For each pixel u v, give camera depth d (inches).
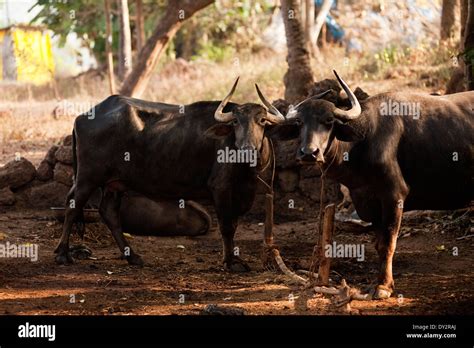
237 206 350.0
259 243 409.7
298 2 630.5
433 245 380.5
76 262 361.1
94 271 345.4
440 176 313.3
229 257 348.5
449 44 778.8
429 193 317.7
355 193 319.0
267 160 339.9
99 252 388.8
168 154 350.3
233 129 333.1
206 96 817.5
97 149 354.3
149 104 362.3
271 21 1142.3
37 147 655.8
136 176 355.6
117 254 384.2
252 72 880.3
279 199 471.8
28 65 1122.7
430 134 310.8
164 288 316.8
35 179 477.1
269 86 812.0
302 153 286.4
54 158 474.6
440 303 289.0
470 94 326.3
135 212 414.6
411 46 882.8
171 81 935.7
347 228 417.1
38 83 1112.2
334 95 320.8
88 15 1090.1
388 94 316.5
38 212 462.9
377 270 345.7
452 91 519.2
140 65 760.3
